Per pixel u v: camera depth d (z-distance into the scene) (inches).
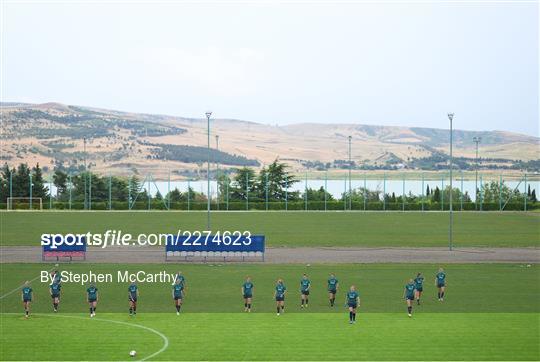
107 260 2598.4
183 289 1919.3
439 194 6033.5
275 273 2326.5
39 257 2664.9
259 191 6028.5
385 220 4495.6
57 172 6840.6
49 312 1729.8
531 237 3412.9
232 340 1422.2
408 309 1670.8
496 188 6077.8
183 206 5743.1
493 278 2225.6
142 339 1435.8
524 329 1514.5
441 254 2775.6
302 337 1445.6
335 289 1809.8
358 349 1348.4
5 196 6161.4
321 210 5649.6
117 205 5772.6
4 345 1393.9
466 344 1385.3
